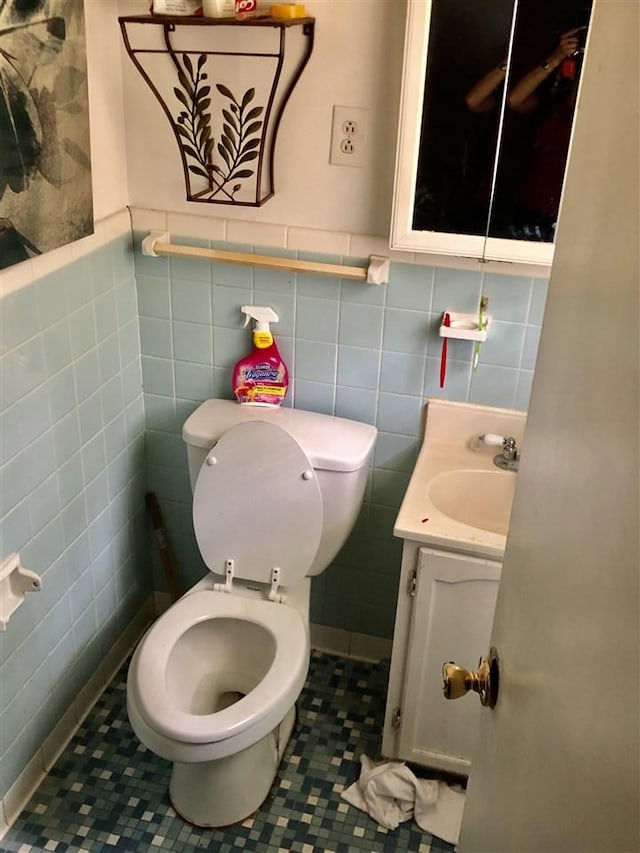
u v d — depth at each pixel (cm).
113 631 229
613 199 68
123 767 205
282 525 196
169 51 177
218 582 206
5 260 151
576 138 82
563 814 69
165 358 215
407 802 196
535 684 81
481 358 194
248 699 173
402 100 167
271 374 207
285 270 194
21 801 194
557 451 79
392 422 207
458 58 164
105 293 193
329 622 239
